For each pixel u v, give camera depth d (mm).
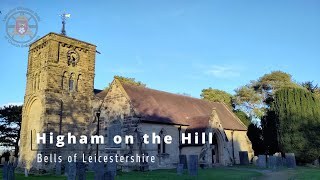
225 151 39656
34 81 40438
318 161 41250
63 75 39469
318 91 60875
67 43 40281
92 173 31781
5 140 55719
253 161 45688
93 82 43000
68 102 39281
